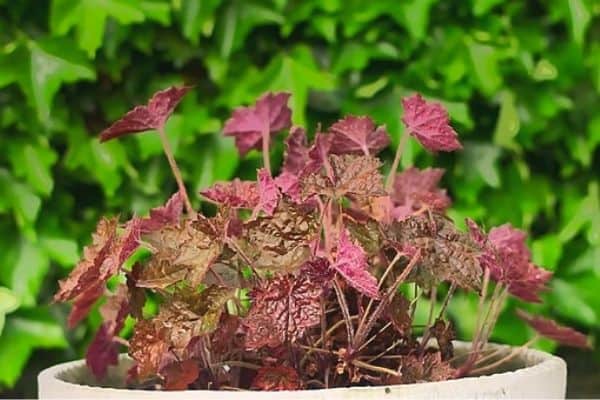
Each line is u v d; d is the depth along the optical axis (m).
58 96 1.95
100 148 1.94
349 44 2.01
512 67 2.03
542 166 2.13
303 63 1.96
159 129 1.43
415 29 1.94
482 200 2.07
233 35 1.96
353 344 1.33
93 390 1.30
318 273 1.30
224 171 1.95
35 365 2.02
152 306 1.83
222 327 1.34
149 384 1.44
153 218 1.41
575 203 2.10
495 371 1.47
